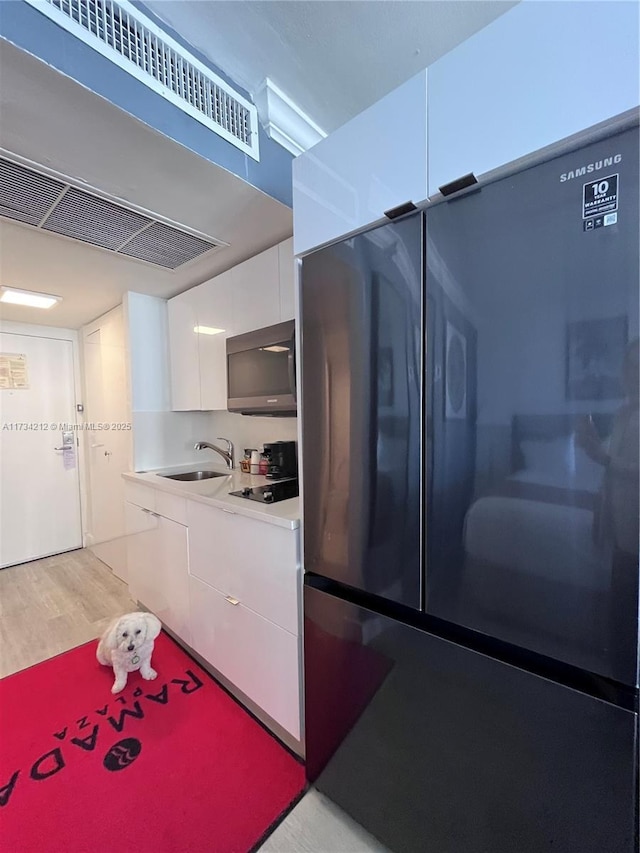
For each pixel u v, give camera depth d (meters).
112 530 3.18
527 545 0.82
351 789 1.19
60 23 0.95
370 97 1.44
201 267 2.21
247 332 2.05
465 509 0.90
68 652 2.15
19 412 3.44
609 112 0.68
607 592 0.74
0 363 3.34
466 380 0.89
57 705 1.74
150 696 1.80
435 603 0.97
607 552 0.73
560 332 0.76
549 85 0.74
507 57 0.78
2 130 1.12
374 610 1.11
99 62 1.02
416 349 0.97
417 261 0.96
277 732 1.57
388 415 1.03
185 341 2.59
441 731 0.98
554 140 0.74
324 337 1.18
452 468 0.92
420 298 0.96
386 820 1.11
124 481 2.70
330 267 1.15
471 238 0.87
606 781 0.76
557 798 0.81
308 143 1.61
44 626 2.42
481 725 0.91
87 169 1.31
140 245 1.90
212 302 2.32
